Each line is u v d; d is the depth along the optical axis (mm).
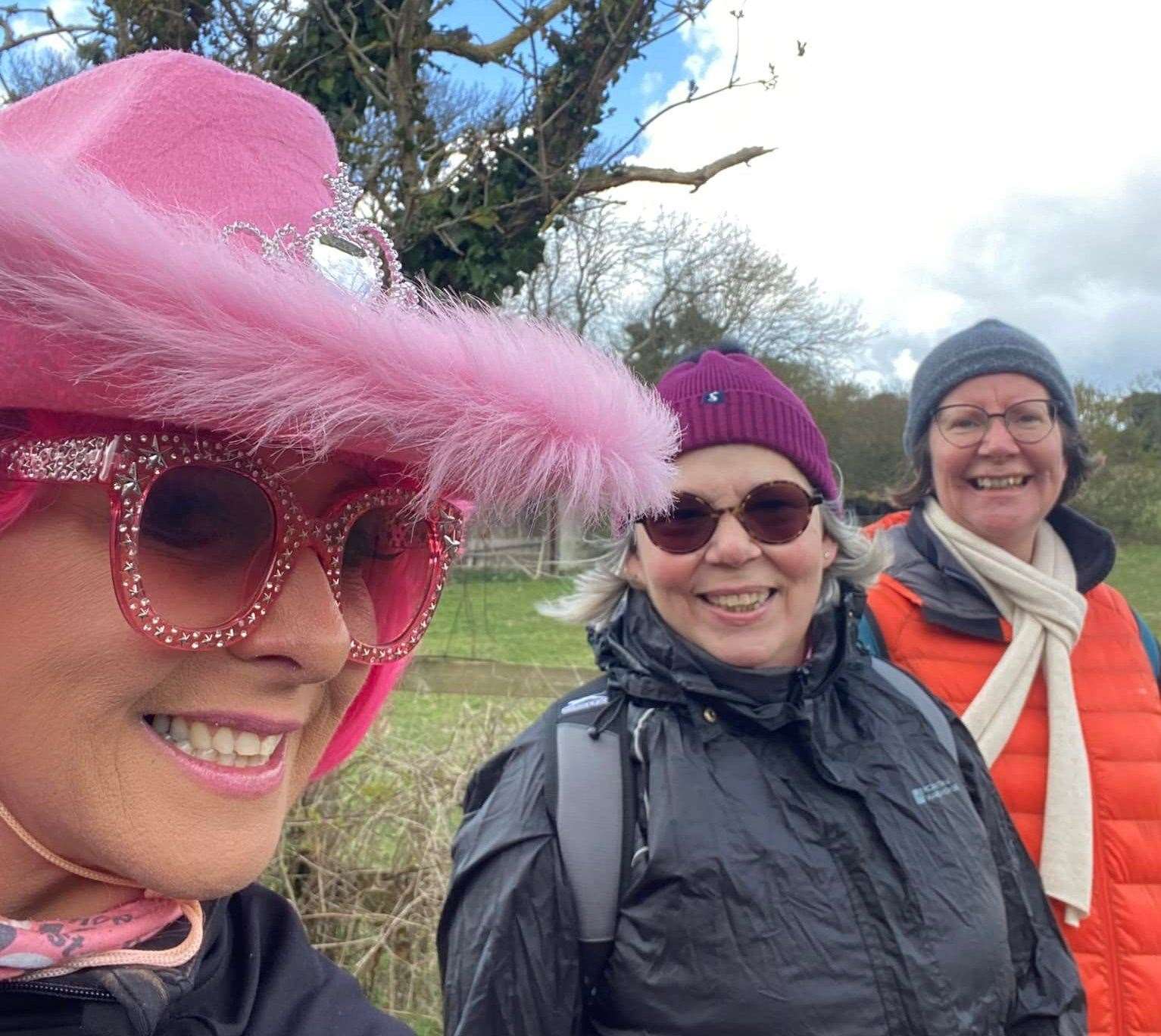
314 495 379
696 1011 589
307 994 452
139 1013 355
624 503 412
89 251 288
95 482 320
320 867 1235
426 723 1438
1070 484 1048
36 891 359
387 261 402
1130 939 862
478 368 352
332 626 371
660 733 659
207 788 349
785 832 628
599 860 622
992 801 744
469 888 639
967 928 632
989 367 977
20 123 387
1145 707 943
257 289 308
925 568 1002
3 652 325
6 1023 345
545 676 1481
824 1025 584
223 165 363
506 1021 593
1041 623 940
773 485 692
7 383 309
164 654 335
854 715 707
